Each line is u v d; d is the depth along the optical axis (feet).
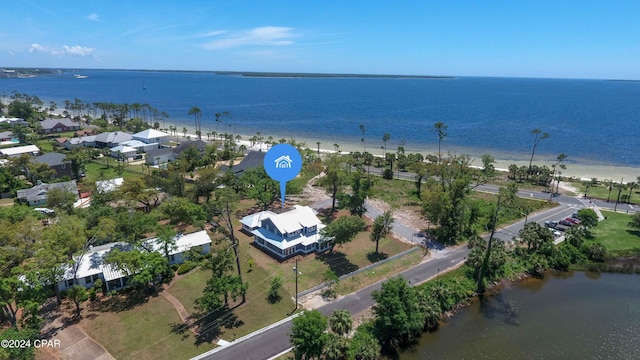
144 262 195.83
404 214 320.09
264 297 200.23
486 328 186.39
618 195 351.46
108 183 331.77
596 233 281.33
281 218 255.29
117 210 276.21
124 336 169.17
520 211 316.19
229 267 199.62
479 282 216.13
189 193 329.11
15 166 378.12
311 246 253.65
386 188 389.80
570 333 184.14
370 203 344.90
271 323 179.73
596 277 234.38
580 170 496.23
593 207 333.42
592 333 184.55
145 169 443.32
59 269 186.19
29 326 160.45
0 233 196.95
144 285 207.10
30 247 197.77
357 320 182.19
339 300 199.21
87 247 226.99
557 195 368.27
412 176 435.94
